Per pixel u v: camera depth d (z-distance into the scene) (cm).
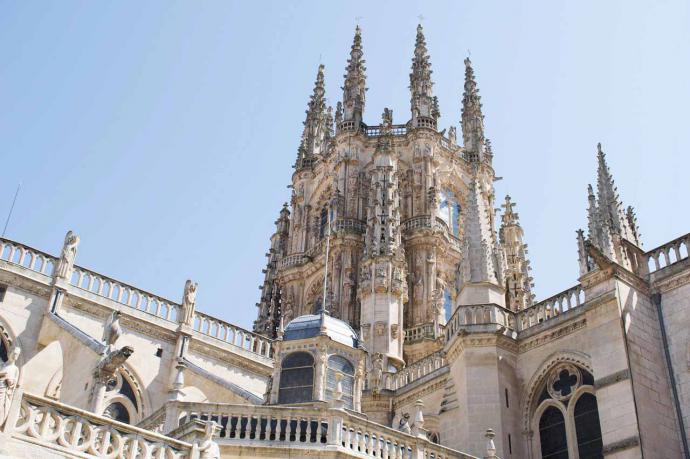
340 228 7175
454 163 7981
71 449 2016
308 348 3703
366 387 5012
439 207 7419
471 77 9081
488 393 4009
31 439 1947
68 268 4394
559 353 3972
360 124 8075
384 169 6975
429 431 4497
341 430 2920
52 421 2023
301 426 2972
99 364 3266
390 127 8019
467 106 8856
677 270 3834
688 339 3669
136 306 4634
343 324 3944
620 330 3641
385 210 6681
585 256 4003
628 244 4038
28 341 4116
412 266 6969
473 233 4666
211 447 2305
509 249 7306
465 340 4194
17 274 4222
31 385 3984
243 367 4928
